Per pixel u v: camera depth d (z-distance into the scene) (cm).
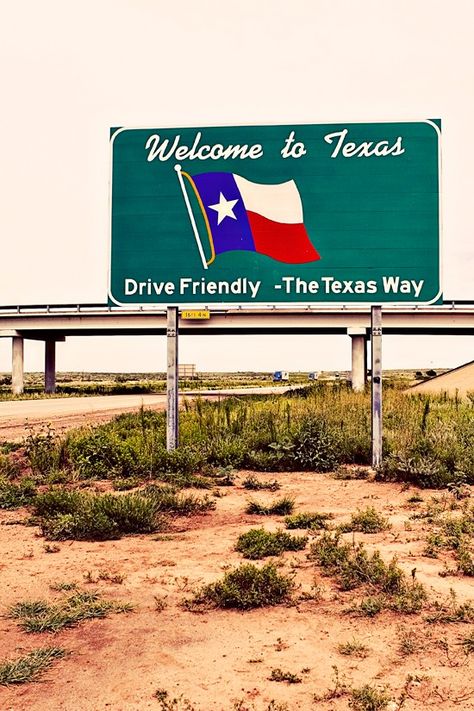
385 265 1385
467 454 1262
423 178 1393
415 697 405
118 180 1455
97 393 8194
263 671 447
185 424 1758
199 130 1446
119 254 1444
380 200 1397
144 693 417
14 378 7525
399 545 759
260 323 6475
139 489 1098
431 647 480
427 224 1384
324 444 1380
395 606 557
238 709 392
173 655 475
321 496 1084
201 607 572
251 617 550
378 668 448
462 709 390
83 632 519
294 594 599
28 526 898
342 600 583
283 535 772
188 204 1438
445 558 701
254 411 2222
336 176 1412
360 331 6362
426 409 1524
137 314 6925
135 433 1653
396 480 1210
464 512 907
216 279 1421
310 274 1403
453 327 6256
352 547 739
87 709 398
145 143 1454
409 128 1402
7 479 1209
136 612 562
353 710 392
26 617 545
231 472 1250
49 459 1353
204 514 959
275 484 1152
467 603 560
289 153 1426
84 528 825
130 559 724
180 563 705
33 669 446
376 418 1323
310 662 461
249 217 1425
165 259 1434
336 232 1402
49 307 7231
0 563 711
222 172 1438
